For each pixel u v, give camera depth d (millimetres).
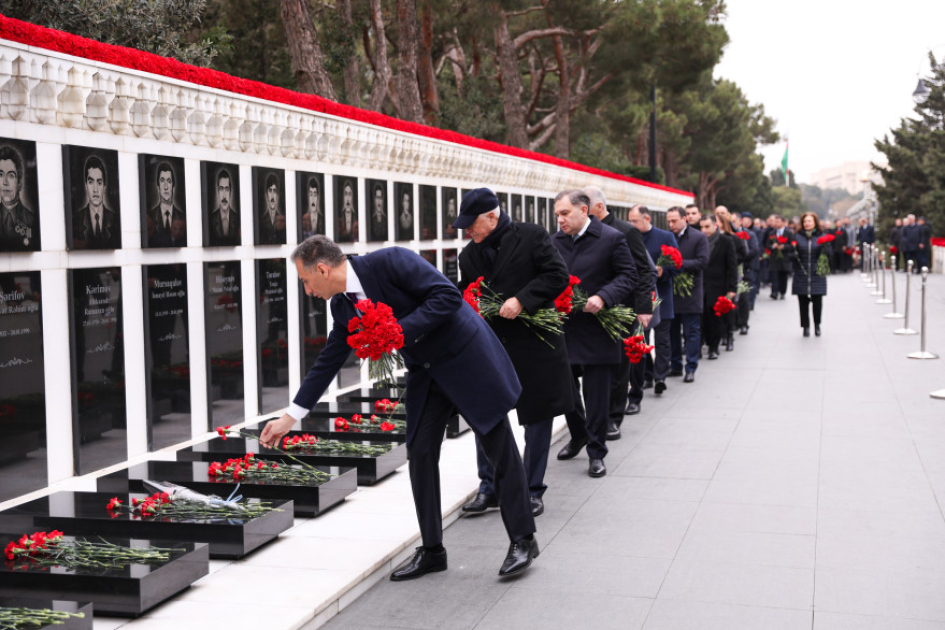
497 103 25656
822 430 8070
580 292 6664
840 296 23203
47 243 5652
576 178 17844
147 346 6516
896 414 8656
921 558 4879
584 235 6809
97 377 6043
